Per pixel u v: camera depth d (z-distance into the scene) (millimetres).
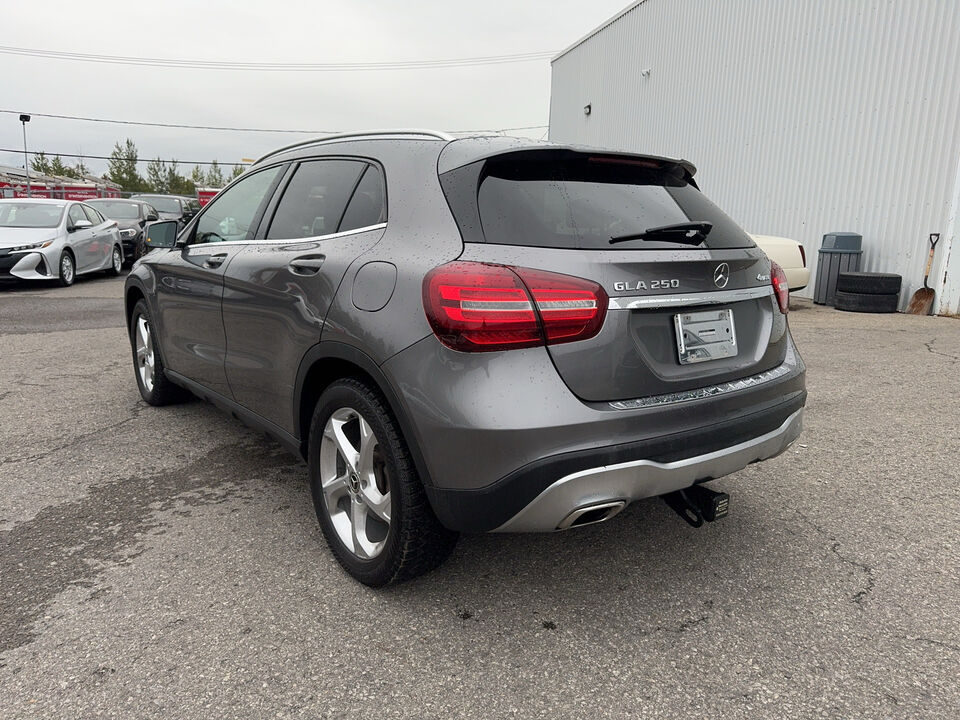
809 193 10867
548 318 2008
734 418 2320
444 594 2500
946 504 3236
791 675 2068
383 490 2438
